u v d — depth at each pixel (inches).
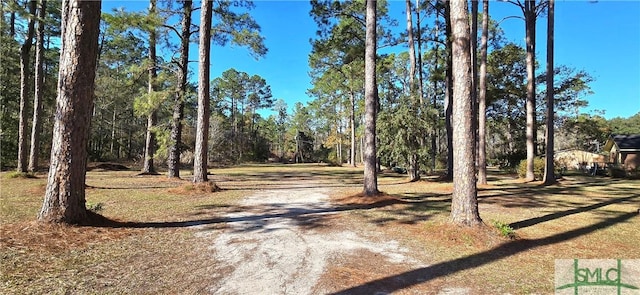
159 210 287.7
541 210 306.7
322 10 577.9
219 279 141.6
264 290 131.2
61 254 164.9
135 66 526.9
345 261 166.9
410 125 576.1
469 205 218.1
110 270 148.3
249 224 242.7
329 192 432.1
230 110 1959.9
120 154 1424.7
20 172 539.2
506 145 1262.3
